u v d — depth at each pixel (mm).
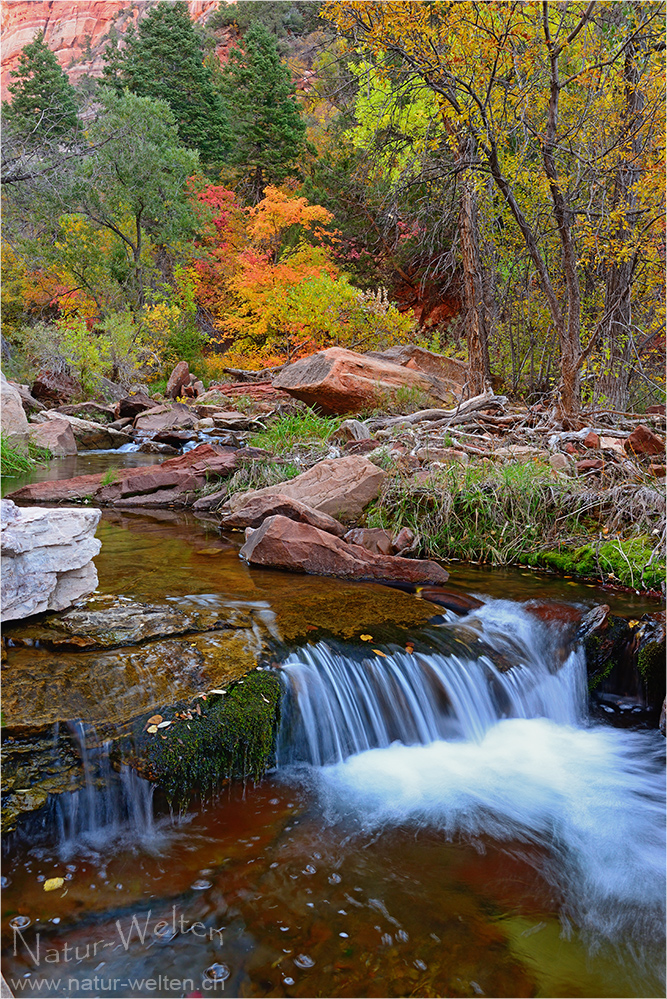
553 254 10852
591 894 2633
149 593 4227
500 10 7664
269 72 28000
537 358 12539
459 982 2156
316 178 23125
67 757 2701
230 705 3117
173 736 2900
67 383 16250
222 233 26906
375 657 3777
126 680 3113
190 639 3564
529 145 8906
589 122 8461
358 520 6207
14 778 2578
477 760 3588
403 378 10867
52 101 31578
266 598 4383
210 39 41906
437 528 6133
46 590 3551
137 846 2674
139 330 21062
